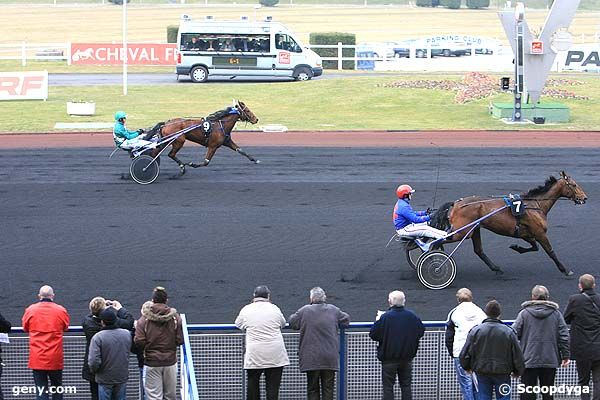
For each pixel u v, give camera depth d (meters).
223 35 44.41
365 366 10.95
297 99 39.53
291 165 26.16
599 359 10.78
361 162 26.73
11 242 18.22
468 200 15.84
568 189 15.91
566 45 34.25
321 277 16.27
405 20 89.88
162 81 45.34
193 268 16.67
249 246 18.12
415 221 15.69
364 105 38.28
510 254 17.91
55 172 24.77
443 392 11.02
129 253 17.56
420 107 37.78
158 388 10.24
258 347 10.45
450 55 56.91
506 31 34.25
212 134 23.84
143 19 87.75
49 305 10.58
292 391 11.11
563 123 34.41
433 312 14.40
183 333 10.34
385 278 16.27
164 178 24.19
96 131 31.28
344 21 87.81
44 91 38.25
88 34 76.69
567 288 15.76
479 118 35.34
